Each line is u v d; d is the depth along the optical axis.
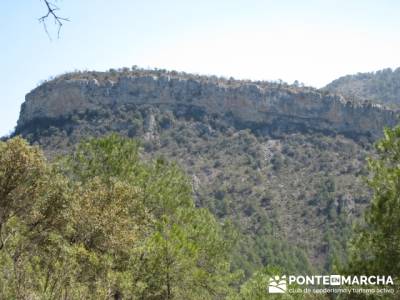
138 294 17.11
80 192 16.12
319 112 125.31
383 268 11.38
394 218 11.48
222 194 99.12
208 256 22.06
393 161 12.21
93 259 13.84
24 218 14.05
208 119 128.12
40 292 11.95
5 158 13.21
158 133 123.00
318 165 108.44
